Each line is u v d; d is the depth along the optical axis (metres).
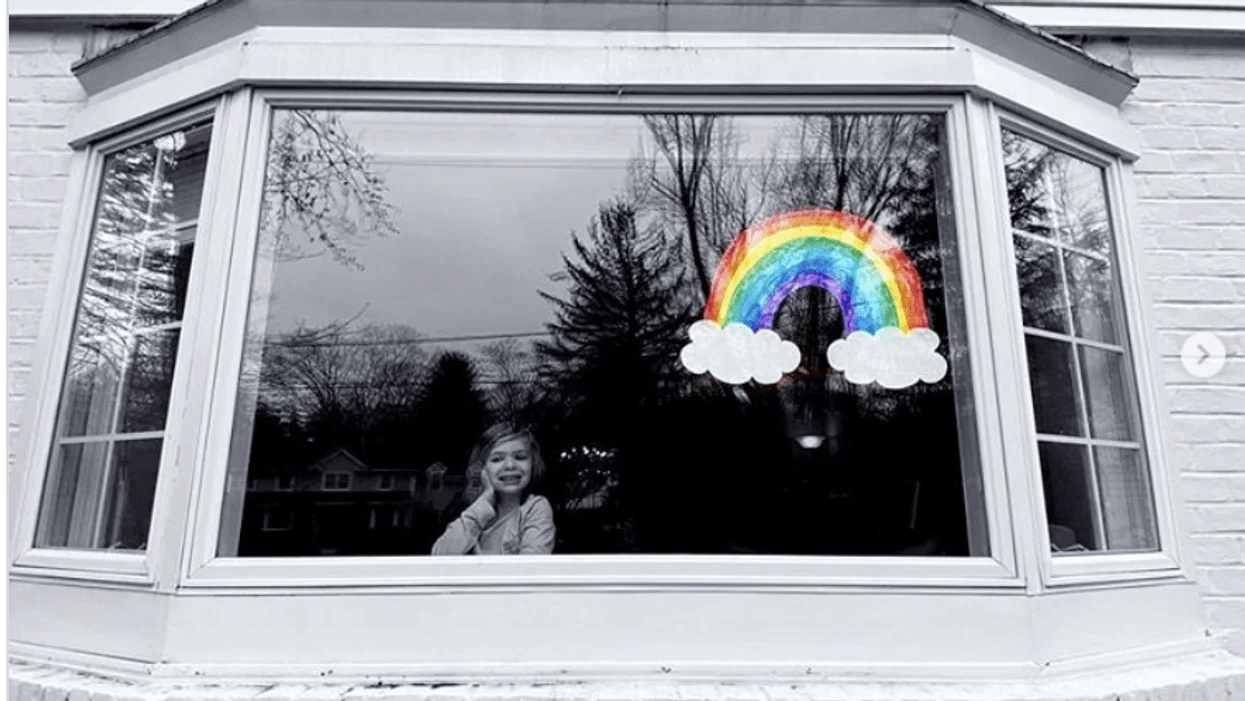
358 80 1.36
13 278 1.69
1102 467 1.45
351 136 1.42
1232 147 1.80
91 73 1.62
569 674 1.16
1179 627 1.41
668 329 1.66
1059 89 1.57
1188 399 1.66
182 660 1.14
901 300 1.41
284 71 1.36
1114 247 1.62
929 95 1.40
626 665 1.17
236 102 1.37
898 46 1.41
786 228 1.52
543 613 1.18
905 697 1.12
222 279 1.29
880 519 1.37
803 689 1.14
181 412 1.25
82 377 1.49
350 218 1.47
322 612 1.17
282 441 1.39
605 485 1.69
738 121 1.43
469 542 1.53
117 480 1.37
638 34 1.42
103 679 1.16
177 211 1.46
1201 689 1.24
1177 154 1.78
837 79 1.38
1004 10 1.81
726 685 1.15
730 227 1.56
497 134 1.43
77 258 1.55
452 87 1.38
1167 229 1.74
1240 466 1.64
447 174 1.49
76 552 1.34
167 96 1.46
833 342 1.47
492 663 1.16
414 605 1.18
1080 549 1.36
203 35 1.46
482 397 1.77
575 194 1.55
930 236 1.40
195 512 1.20
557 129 1.43
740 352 1.54
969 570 1.21
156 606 1.17
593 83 1.38
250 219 1.33
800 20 1.42
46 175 1.75
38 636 1.28
